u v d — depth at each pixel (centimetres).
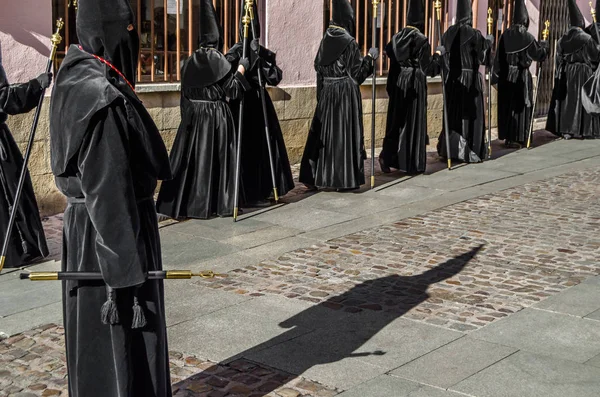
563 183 1066
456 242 780
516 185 1050
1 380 484
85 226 368
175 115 1027
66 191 371
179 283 656
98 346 373
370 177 1095
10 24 858
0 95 657
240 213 895
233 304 609
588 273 688
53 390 471
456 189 1022
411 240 786
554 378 483
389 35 1348
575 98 1420
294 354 518
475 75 1186
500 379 481
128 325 370
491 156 1271
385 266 704
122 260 348
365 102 1310
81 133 346
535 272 689
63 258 385
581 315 588
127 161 353
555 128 1449
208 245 766
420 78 1082
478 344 534
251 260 720
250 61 885
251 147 921
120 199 349
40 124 882
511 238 796
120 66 374
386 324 569
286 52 1182
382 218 871
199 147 861
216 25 870
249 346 531
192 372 492
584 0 1780
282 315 587
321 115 991
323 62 982
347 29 984
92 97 350
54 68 903
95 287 369
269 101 937
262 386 472
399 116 1088
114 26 366
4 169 694
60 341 543
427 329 560
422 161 1099
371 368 496
